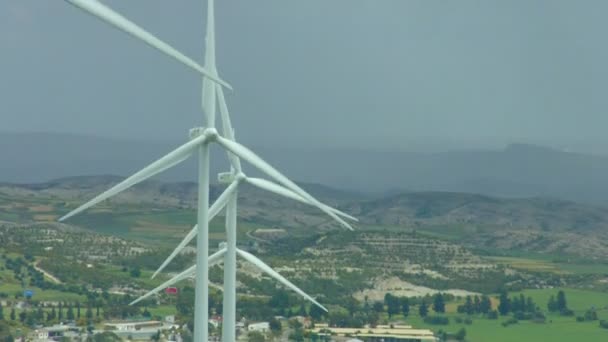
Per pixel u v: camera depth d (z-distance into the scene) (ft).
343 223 483.92
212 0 463.01
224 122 499.51
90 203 431.02
